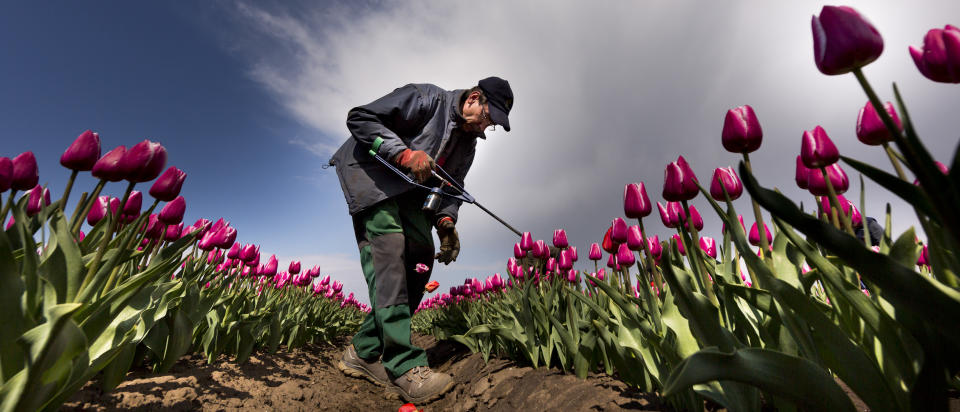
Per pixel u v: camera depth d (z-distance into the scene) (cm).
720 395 112
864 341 102
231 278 273
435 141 299
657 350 138
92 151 127
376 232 287
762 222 114
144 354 207
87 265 125
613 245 206
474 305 505
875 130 102
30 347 94
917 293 67
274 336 350
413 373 280
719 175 137
